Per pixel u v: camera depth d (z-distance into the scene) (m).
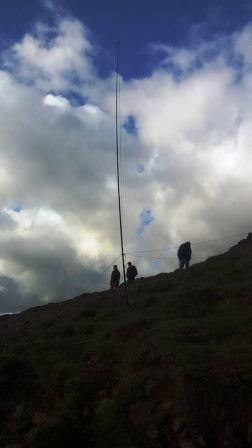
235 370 12.81
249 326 16.52
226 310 19.20
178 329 16.67
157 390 13.09
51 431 12.55
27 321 29.16
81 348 17.55
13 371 16.39
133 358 14.95
